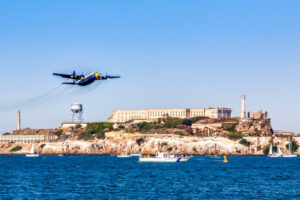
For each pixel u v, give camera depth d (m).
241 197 151.88
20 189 174.62
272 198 149.88
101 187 178.88
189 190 168.38
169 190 168.50
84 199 149.00
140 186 181.12
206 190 168.38
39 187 180.50
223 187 177.25
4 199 150.00
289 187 178.00
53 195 157.88
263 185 184.38
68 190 170.50
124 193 161.25
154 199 147.75
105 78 126.62
